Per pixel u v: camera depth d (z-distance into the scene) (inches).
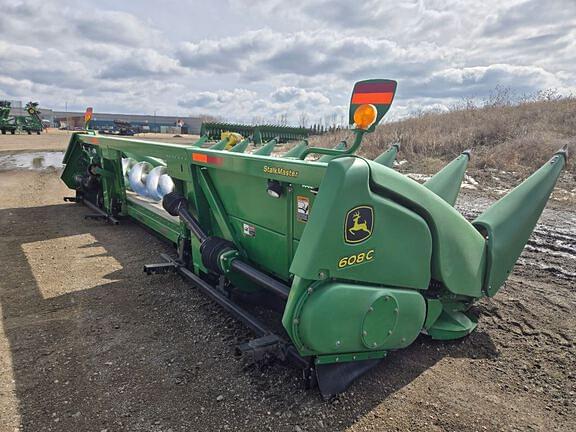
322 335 82.6
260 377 102.6
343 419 89.0
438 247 99.7
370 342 90.0
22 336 120.5
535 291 155.3
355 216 82.7
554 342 121.3
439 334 117.6
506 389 101.0
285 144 602.5
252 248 129.0
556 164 130.9
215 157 124.0
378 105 90.5
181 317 133.6
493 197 322.7
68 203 306.3
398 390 99.2
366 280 88.1
